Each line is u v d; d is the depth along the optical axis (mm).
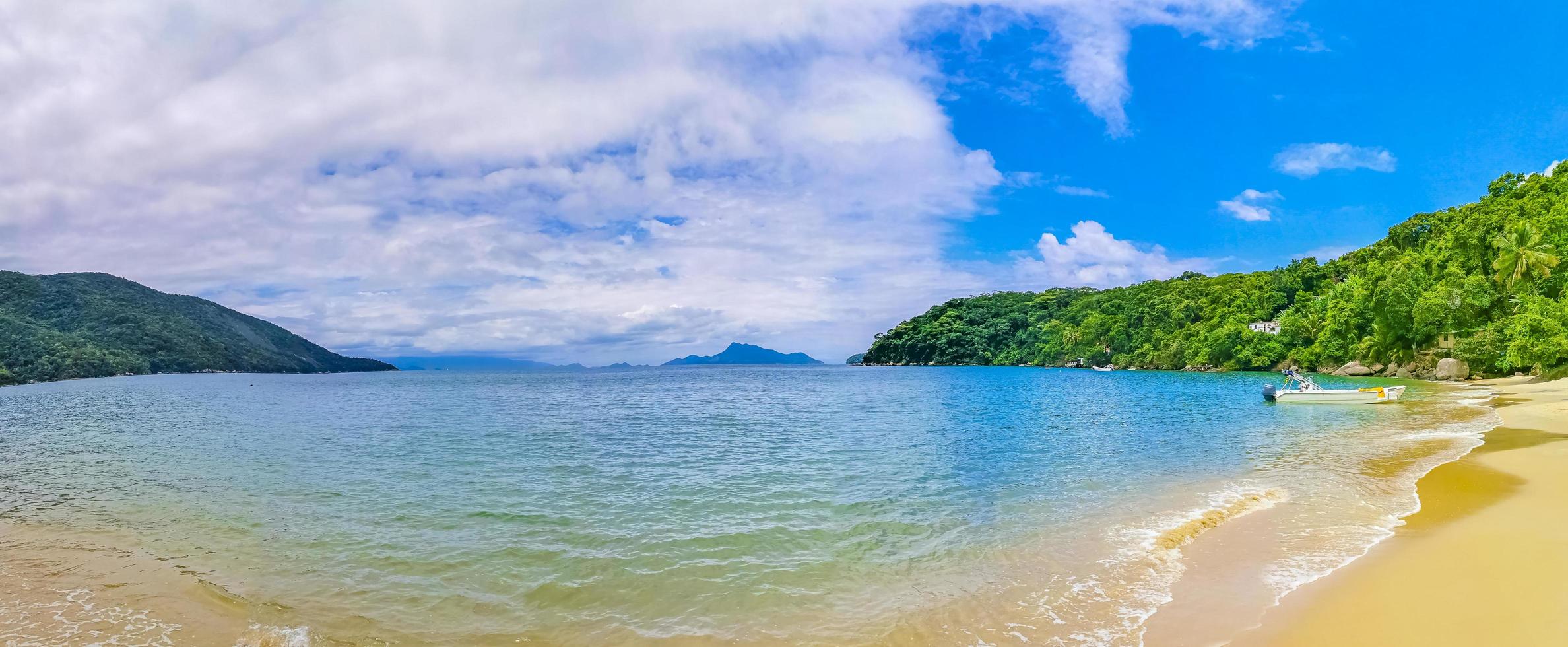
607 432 34344
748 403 58094
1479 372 71188
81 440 34000
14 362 160125
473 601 10805
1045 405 49656
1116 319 151875
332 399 73000
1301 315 108000
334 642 9344
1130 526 14008
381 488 19781
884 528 14562
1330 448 24781
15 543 14344
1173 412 42062
